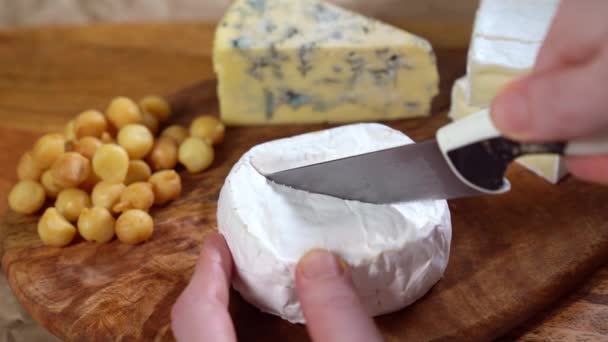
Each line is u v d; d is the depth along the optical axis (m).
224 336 0.25
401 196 0.28
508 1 0.38
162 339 0.28
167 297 0.30
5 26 0.51
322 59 0.39
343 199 0.29
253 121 0.41
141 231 0.32
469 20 0.46
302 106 0.41
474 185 0.25
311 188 0.29
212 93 0.42
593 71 0.19
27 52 0.45
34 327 0.31
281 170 0.30
